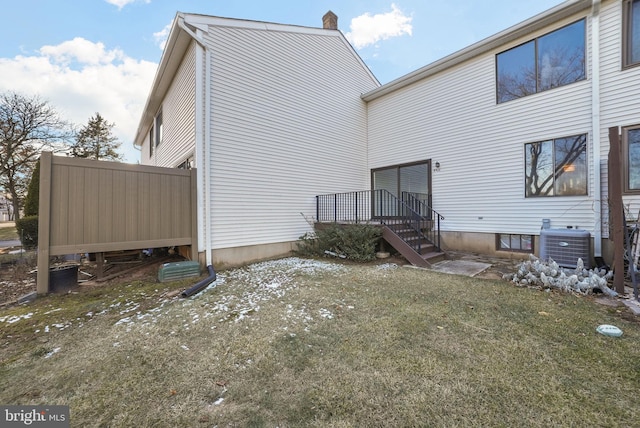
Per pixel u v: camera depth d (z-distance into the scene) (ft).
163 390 6.18
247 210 21.07
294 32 24.94
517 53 20.75
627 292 12.05
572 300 11.21
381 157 30.35
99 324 9.88
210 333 8.94
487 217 22.33
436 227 25.27
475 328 8.84
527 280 13.55
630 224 14.58
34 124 47.19
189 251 18.70
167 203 16.97
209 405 5.70
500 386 6.01
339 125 28.84
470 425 4.99
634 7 16.11
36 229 28.48
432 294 12.30
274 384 6.31
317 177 26.48
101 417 5.42
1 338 8.93
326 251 22.29
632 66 16.07
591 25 17.38
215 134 19.34
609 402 5.50
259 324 9.53
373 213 30.91
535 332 8.50
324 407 5.53
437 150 25.58
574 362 6.87
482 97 22.66
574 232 16.15
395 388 6.03
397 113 28.89
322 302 11.51
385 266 18.42
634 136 16.03
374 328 8.98
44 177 13.32
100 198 14.74
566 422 5.02
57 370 7.06
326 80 27.73
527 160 20.27
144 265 19.51
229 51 20.35
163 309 11.19
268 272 17.21
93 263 20.72
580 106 17.93
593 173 17.33
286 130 24.00
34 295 12.94
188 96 20.35
